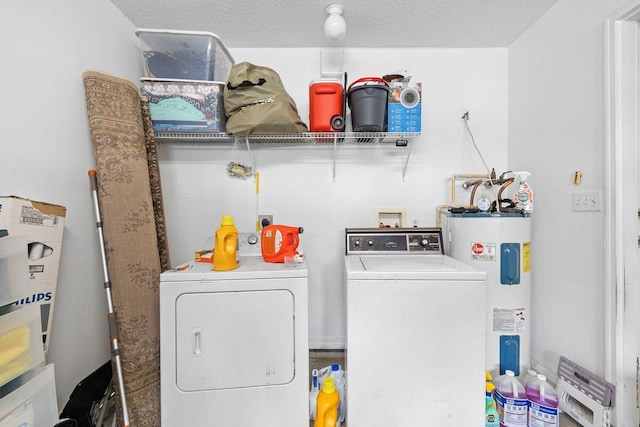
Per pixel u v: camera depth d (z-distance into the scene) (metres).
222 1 1.55
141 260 1.33
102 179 1.27
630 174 1.28
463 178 2.02
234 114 1.61
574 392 1.37
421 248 1.74
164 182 2.00
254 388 1.17
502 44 1.99
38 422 0.92
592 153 1.40
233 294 1.15
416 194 2.05
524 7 1.63
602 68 1.34
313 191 2.04
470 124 2.04
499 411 1.36
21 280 0.90
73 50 1.30
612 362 1.29
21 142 1.08
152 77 1.64
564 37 1.55
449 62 2.03
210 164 2.02
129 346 1.25
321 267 2.05
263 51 2.01
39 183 1.14
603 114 1.34
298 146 2.03
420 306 1.17
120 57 1.61
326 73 2.00
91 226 1.39
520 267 1.55
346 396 1.26
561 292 1.58
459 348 1.17
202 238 2.02
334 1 1.56
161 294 1.12
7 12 1.03
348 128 1.97
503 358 1.55
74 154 1.30
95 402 1.25
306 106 2.02
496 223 1.54
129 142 1.37
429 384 1.18
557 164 1.61
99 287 1.44
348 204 2.05
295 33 1.85
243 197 2.03
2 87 1.01
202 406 1.14
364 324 1.18
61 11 1.24
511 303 1.54
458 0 1.56
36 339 0.93
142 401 1.25
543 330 1.70
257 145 2.03
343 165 2.04
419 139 2.04
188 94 1.62
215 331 1.15
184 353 1.13
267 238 1.38
